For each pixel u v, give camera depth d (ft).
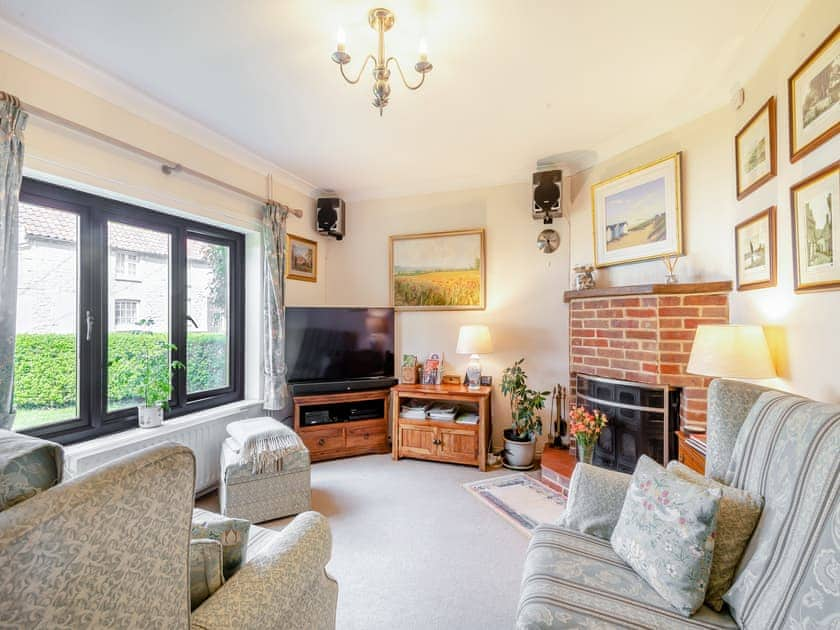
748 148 6.62
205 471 9.14
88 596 1.99
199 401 9.68
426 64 5.11
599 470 5.38
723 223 7.66
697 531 3.65
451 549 6.82
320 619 4.02
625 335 8.79
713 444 4.68
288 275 11.90
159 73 6.73
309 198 12.97
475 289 12.07
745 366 5.56
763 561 3.35
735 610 3.40
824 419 3.38
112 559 2.09
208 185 9.18
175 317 9.16
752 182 6.48
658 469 4.56
